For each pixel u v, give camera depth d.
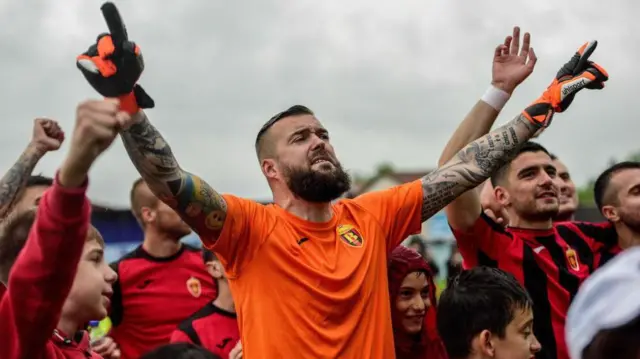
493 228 4.43
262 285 3.38
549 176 4.70
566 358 4.31
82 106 2.26
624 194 4.88
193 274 5.87
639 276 1.36
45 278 2.30
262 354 3.28
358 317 3.36
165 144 3.23
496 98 4.01
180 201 3.27
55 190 2.29
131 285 5.71
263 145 3.78
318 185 3.50
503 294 3.38
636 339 1.33
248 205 3.50
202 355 2.30
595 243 4.93
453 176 3.79
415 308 3.95
